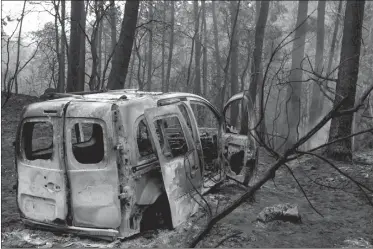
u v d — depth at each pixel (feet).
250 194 9.04
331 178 25.62
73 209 14.53
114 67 37.47
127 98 15.30
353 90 29.76
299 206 20.38
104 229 14.19
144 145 19.01
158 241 14.90
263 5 47.44
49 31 63.72
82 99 15.28
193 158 17.61
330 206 20.38
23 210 15.79
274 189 23.35
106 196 14.06
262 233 16.44
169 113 16.65
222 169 21.26
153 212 16.07
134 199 14.24
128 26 37.35
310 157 32.09
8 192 22.00
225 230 16.37
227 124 23.89
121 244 14.48
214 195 20.61
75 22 49.16
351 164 29.84
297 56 55.72
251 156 21.47
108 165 13.99
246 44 66.13
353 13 29.32
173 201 15.48
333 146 31.07
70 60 49.29
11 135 34.50
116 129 14.14
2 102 41.83
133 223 14.35
